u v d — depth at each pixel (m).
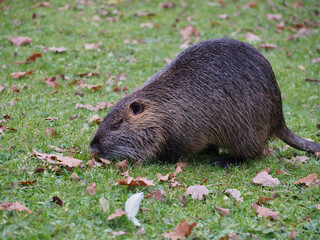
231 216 4.20
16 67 7.85
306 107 7.57
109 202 4.12
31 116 6.10
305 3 12.94
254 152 5.59
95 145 5.31
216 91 5.32
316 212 4.38
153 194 4.38
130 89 7.58
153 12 11.59
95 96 7.16
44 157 4.89
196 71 5.41
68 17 10.71
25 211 3.75
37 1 11.43
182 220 3.84
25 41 8.94
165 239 3.71
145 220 3.99
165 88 5.42
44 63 8.12
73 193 4.27
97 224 3.79
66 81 7.63
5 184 4.25
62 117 6.19
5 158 4.86
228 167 5.51
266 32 10.80
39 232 3.51
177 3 12.33
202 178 5.07
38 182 4.42
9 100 6.56
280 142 6.38
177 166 5.22
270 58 9.36
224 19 11.35
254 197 4.62
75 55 8.72
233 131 5.42
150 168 5.20
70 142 5.53
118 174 4.88
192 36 10.14
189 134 5.38
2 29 9.53
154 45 9.55
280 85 8.35
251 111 5.39
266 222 4.09
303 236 3.94
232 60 5.43
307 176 5.04
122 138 5.34
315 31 11.17
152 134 5.36
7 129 5.60
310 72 9.01
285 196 4.72
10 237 3.37
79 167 4.90
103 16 11.05
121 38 9.75
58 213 3.84
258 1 12.69
